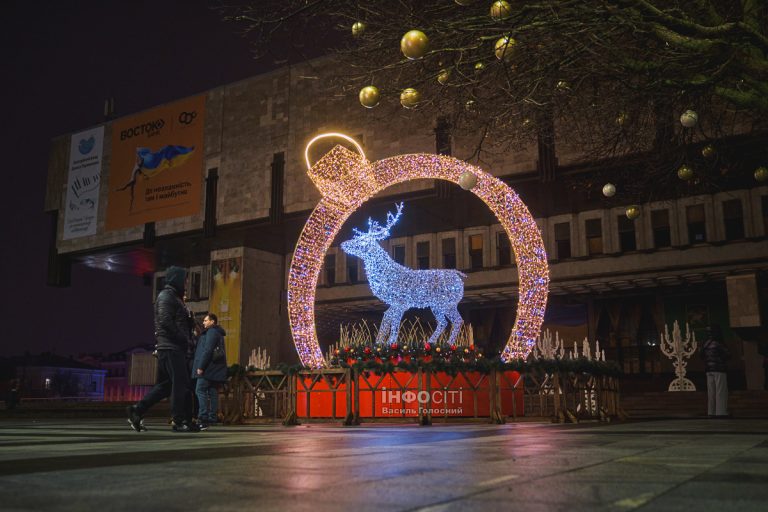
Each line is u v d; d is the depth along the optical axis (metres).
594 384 12.59
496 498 2.18
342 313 38.12
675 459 3.57
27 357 81.50
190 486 2.49
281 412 12.52
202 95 41.41
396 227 36.03
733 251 27.78
